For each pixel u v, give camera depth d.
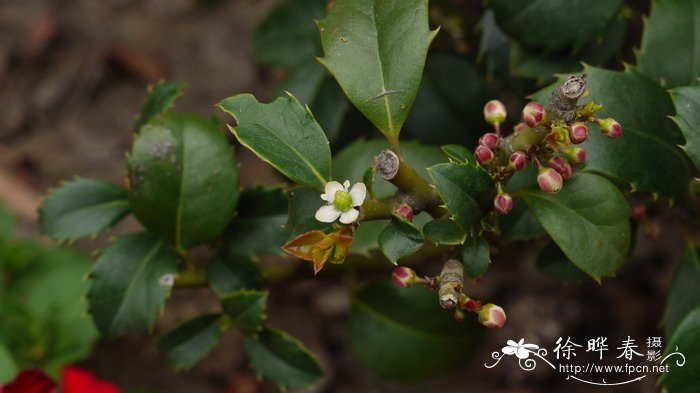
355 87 0.31
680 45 0.34
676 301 0.35
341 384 0.45
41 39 0.55
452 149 0.32
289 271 0.37
